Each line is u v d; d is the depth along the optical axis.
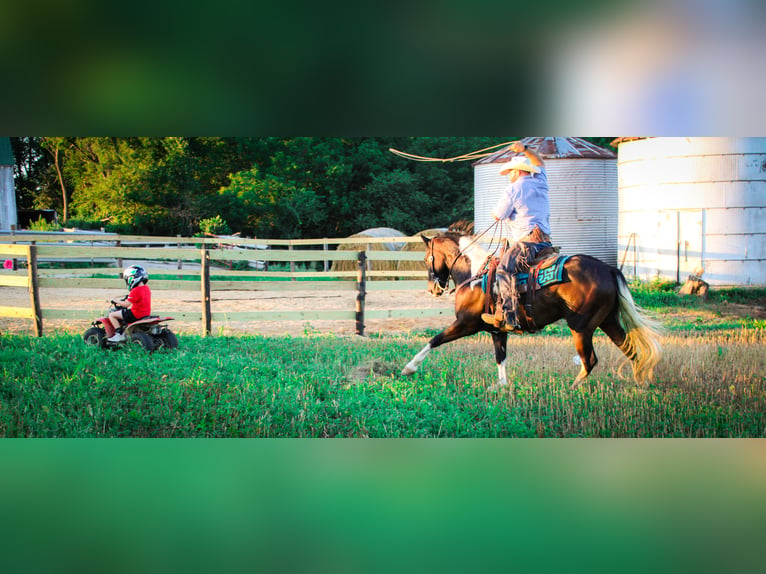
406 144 29.12
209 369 7.43
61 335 8.98
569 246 18.30
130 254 10.05
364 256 10.41
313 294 14.92
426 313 10.88
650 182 15.86
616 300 6.45
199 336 9.41
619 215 17.03
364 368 7.77
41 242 16.58
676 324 11.10
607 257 18.52
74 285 9.59
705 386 7.31
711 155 14.91
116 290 14.23
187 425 6.05
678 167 15.34
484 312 6.93
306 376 7.32
